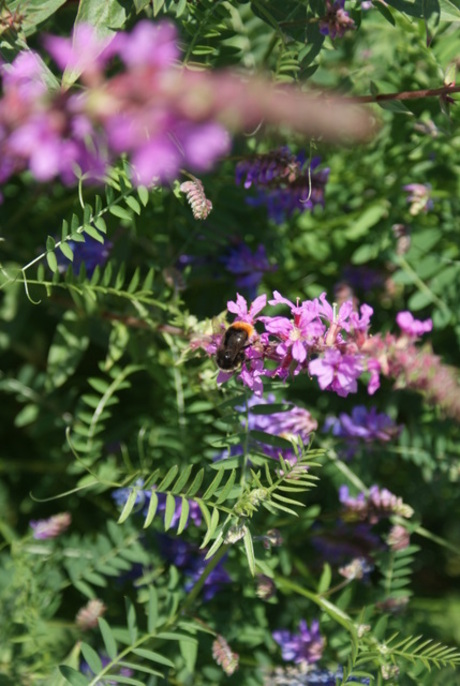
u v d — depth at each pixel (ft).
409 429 2.27
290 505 2.12
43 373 2.35
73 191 2.26
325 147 2.01
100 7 1.78
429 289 2.24
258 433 1.87
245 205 2.19
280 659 2.11
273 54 2.17
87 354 2.37
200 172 2.05
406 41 2.18
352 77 2.18
